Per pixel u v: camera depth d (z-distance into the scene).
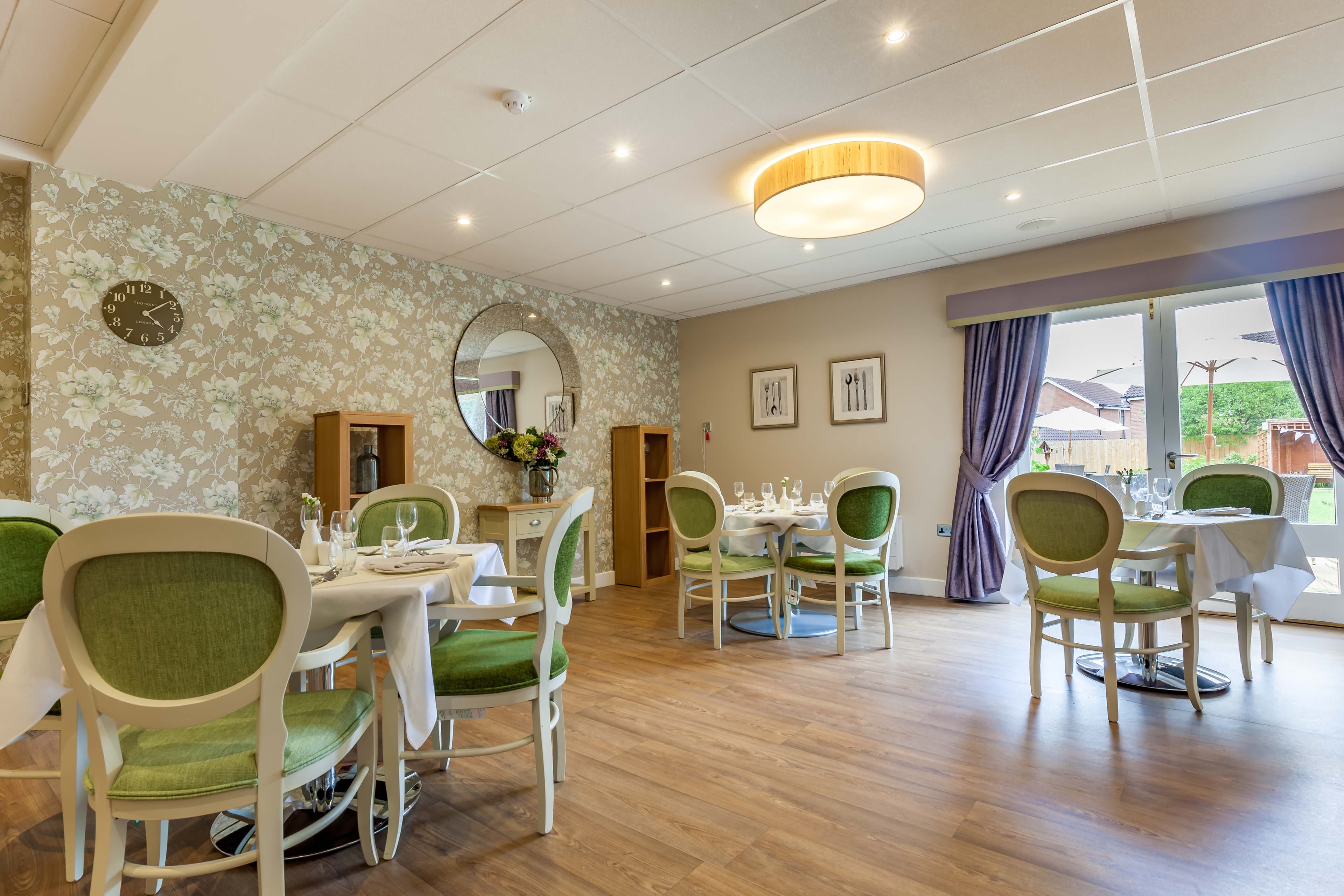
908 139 3.06
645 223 4.04
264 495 3.81
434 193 3.51
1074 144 3.14
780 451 6.13
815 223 3.56
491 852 1.85
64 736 1.74
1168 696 2.91
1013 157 3.27
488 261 4.74
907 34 2.30
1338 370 3.80
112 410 3.09
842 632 3.68
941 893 1.63
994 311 4.84
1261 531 2.91
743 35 2.28
